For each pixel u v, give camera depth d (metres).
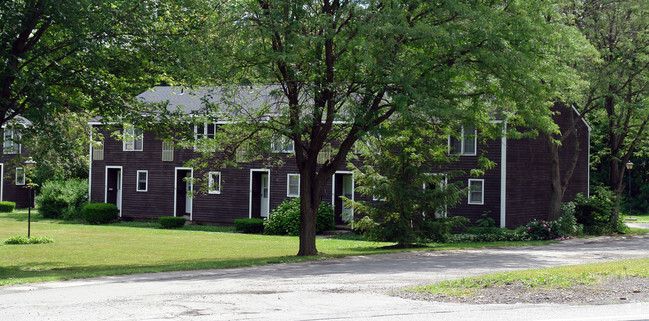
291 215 35.62
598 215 35.62
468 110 20.02
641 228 41.62
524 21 19.27
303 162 22.56
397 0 18.47
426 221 26.50
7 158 56.16
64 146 18.36
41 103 17.45
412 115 18.25
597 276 12.63
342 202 37.81
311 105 19.89
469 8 18.59
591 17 32.44
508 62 18.59
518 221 34.12
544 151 36.47
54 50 18.91
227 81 20.27
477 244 28.33
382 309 10.10
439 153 26.80
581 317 9.10
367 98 19.47
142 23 18.98
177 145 22.62
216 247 27.28
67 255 23.66
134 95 22.52
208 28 19.94
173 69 19.80
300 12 18.95
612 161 39.56
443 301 10.74
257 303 10.84
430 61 18.98
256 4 19.78
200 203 41.50
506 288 11.70
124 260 22.09
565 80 23.20
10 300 11.59
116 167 44.19
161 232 35.81
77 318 9.58
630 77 33.19
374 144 26.36
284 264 19.06
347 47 18.66
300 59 19.30
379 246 28.19
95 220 42.31
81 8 17.72
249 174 39.75
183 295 11.94
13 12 16.88
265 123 21.69
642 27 32.97
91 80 19.33
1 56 17.08
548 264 18.58
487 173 33.56
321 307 10.37
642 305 9.95
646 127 36.62
